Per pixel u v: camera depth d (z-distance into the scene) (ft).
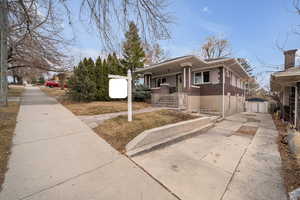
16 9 17.87
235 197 7.25
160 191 7.39
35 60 33.42
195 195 7.25
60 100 37.73
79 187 7.36
